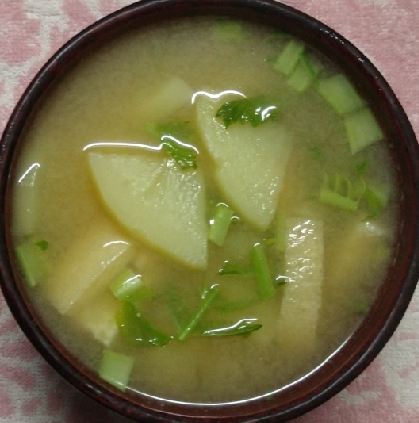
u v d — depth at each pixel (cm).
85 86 21
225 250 22
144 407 20
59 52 20
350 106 22
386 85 21
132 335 21
